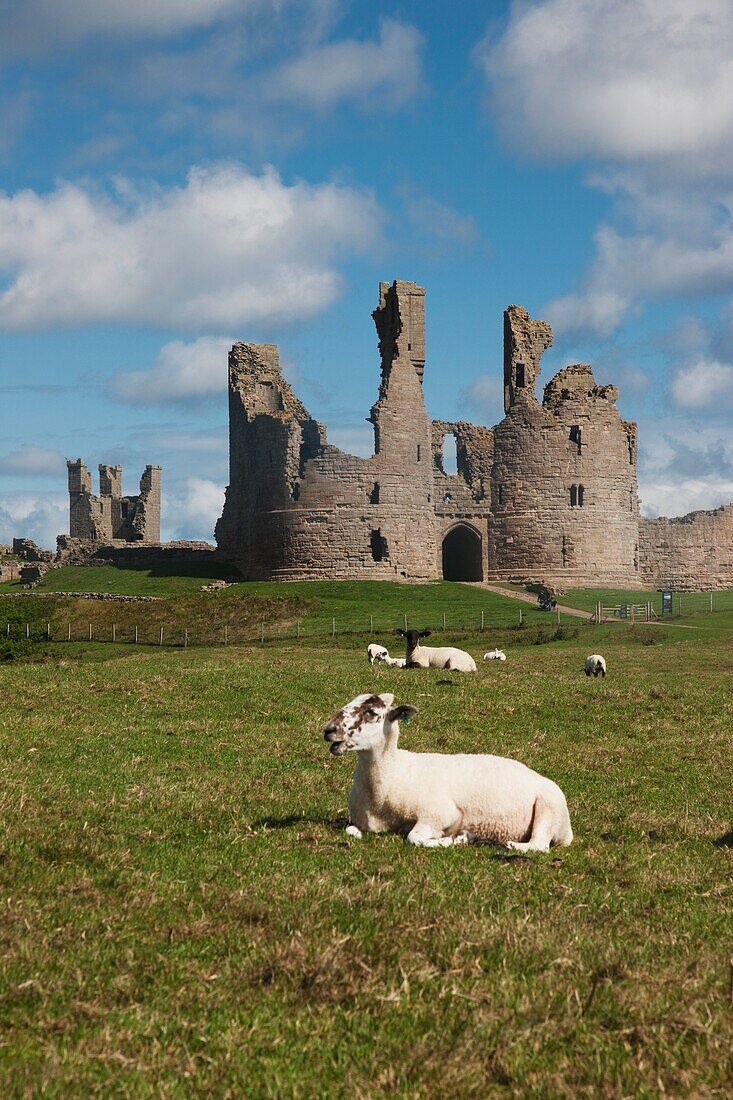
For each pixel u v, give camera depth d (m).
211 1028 7.57
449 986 8.21
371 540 104.00
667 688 31.69
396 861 12.00
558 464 108.94
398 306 106.69
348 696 27.86
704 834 14.55
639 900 11.02
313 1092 6.78
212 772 18.42
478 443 112.81
